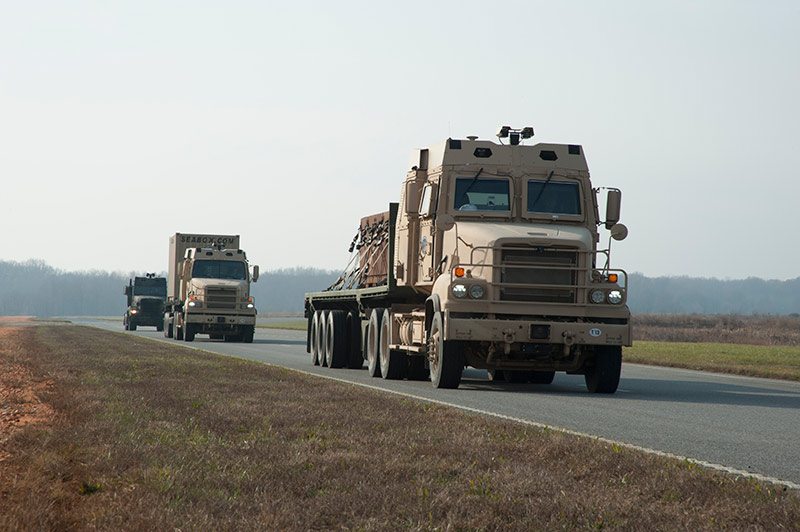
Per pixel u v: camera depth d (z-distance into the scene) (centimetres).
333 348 4666
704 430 2142
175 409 2158
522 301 3098
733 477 1424
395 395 2817
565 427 2128
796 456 1756
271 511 1151
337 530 1102
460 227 3300
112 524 1085
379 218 4341
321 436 1775
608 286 3125
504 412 2441
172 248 9750
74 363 3903
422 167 3641
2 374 3369
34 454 1495
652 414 2486
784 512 1145
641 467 1451
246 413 2116
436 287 3278
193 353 5009
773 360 6269
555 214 3384
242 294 8638
